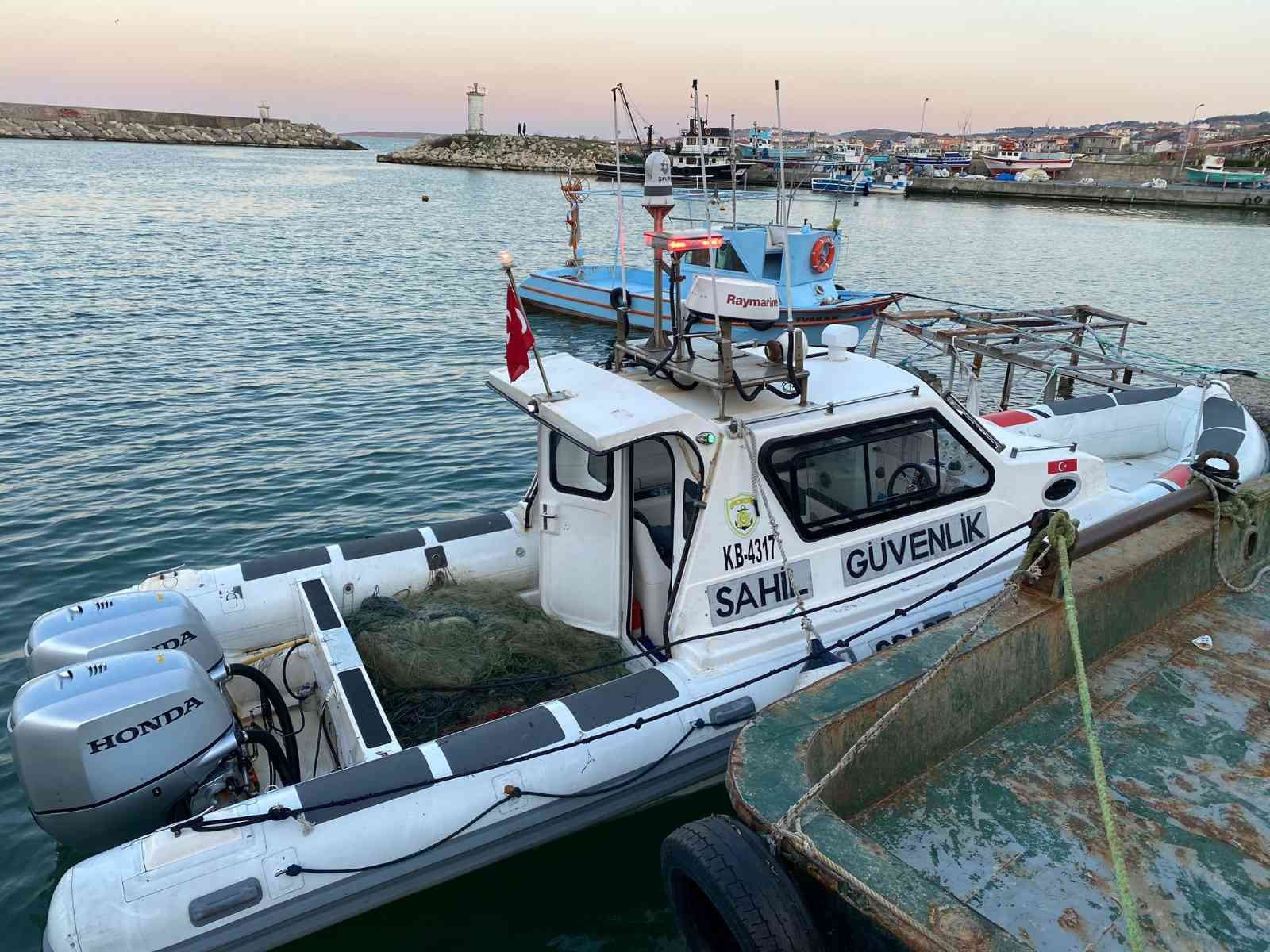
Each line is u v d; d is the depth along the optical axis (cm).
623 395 477
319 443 1295
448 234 4222
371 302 2425
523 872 485
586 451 511
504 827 419
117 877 359
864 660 357
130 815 394
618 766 436
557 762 426
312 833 383
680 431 447
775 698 468
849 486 508
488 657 496
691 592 465
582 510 515
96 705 387
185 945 359
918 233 4919
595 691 454
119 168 8425
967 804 339
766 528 480
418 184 8550
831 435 492
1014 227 5388
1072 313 1318
